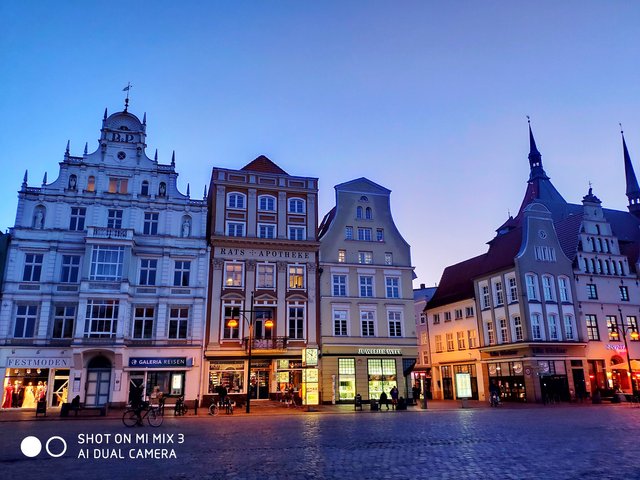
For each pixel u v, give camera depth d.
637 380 47.69
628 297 50.88
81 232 39.19
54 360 36.44
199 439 18.06
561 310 47.12
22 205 38.72
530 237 48.53
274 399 40.12
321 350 42.38
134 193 41.34
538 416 27.77
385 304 45.22
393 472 11.34
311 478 10.77
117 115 42.78
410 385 43.88
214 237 41.66
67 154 40.69
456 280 58.53
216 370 39.66
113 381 36.66
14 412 33.59
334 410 34.03
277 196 44.97
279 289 42.59
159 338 38.66
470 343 52.62
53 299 37.53
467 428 21.31
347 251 45.75
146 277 40.00
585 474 10.80
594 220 52.12
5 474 11.66
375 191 48.59
